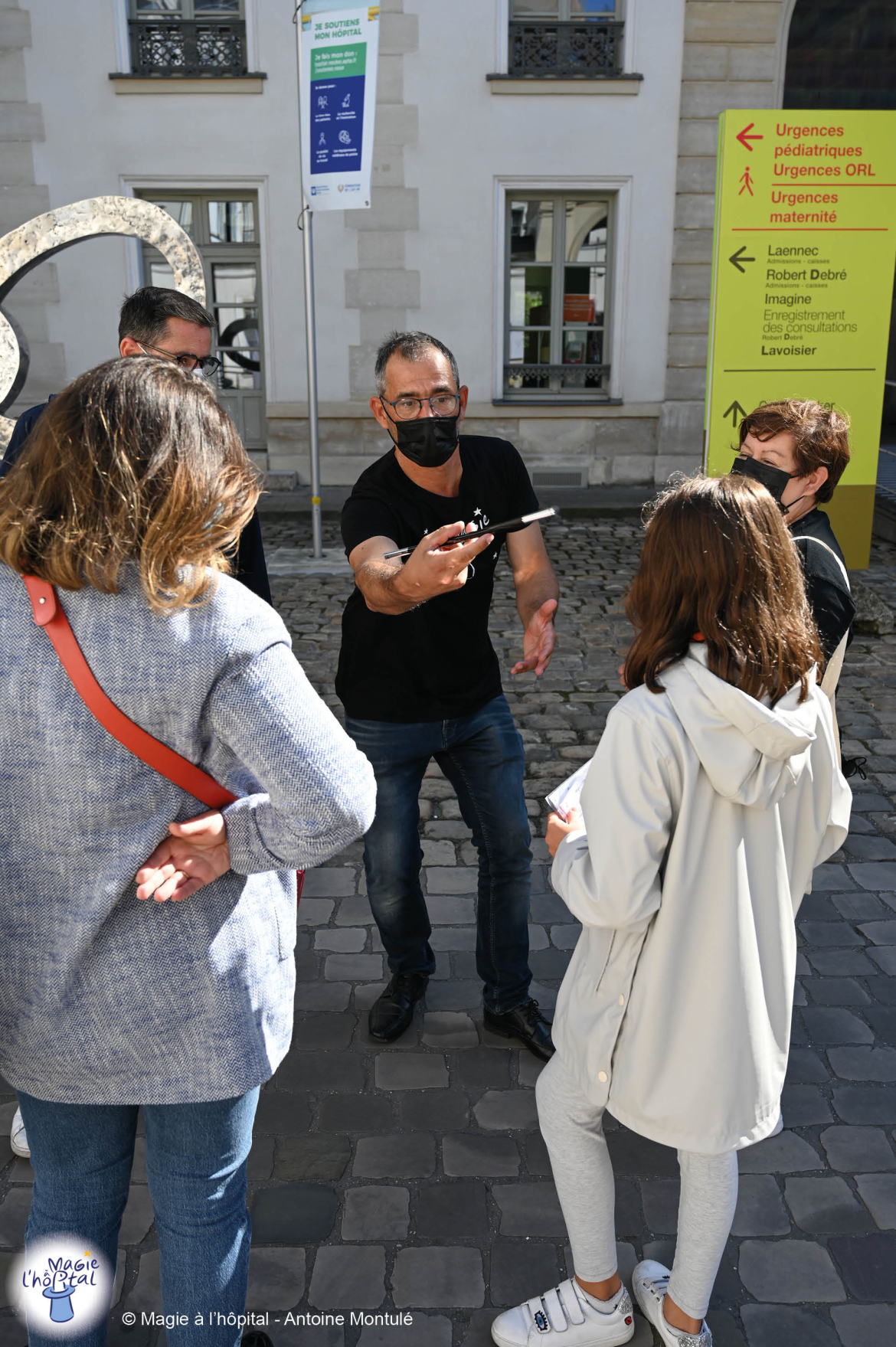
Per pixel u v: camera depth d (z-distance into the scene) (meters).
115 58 10.30
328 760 1.18
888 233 6.80
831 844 1.64
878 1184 2.06
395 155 10.56
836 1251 1.90
